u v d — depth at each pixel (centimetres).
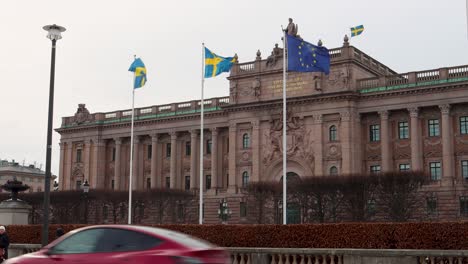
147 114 12469
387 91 9462
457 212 8688
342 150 9588
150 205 10756
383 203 8288
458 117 9131
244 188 9806
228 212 10625
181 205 10869
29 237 4466
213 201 11012
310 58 5784
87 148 13188
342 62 9750
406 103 9388
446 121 9031
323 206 8681
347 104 9644
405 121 9588
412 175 8250
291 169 10150
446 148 8975
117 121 12794
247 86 10731
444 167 8975
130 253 1770
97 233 1878
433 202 8800
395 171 8625
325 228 3400
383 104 9569
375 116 9794
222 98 11581
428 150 9294
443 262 2880
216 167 11325
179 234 1866
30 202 11088
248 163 10619
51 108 3603
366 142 9825
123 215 11038
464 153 8988
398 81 9544
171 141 12131
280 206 9300
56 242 1925
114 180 12850
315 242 3412
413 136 9269
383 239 3212
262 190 9431
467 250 2850
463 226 3033
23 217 5428
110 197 10775
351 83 9694
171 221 10675
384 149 9488
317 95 9856
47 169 3494
